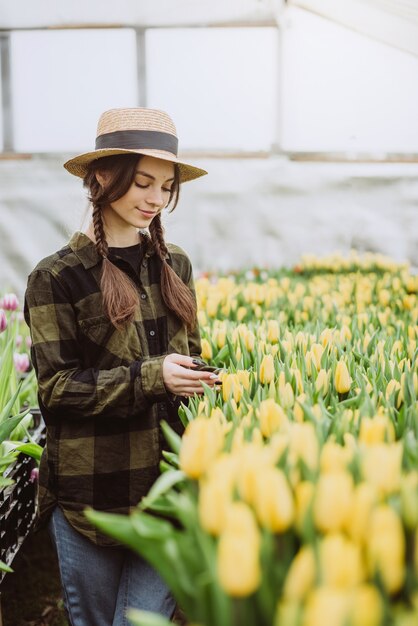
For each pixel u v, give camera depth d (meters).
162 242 2.51
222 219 9.17
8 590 3.80
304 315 4.29
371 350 2.92
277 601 1.13
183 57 9.02
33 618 3.56
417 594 1.09
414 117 9.00
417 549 1.12
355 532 1.14
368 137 9.10
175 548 1.25
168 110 9.14
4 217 8.98
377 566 1.09
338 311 4.22
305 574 1.05
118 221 2.42
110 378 2.23
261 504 1.17
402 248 9.17
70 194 9.00
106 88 9.05
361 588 1.03
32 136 9.09
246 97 9.12
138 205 2.32
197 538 1.24
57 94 9.04
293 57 8.98
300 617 1.01
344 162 9.15
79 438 2.32
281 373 2.19
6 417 2.94
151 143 2.28
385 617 1.08
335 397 2.17
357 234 9.17
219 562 1.07
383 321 3.86
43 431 3.90
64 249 2.35
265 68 9.02
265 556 1.15
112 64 9.00
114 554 2.40
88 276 2.32
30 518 3.34
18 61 8.98
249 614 1.12
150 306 2.46
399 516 1.22
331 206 9.18
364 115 9.06
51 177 9.01
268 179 9.13
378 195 9.14
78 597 2.40
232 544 1.04
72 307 2.30
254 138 9.20
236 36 8.94
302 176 9.14
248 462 1.27
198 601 1.19
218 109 9.14
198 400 2.24
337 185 9.15
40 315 2.28
